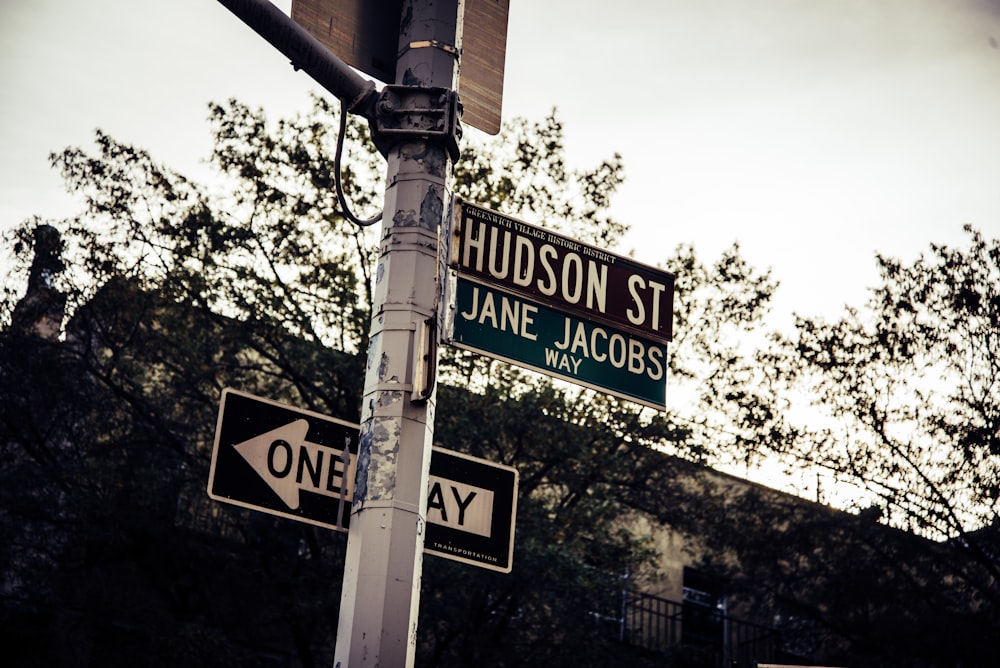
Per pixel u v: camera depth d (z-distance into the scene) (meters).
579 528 17.16
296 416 4.74
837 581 18.14
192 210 16.55
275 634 17.31
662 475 18.22
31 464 15.24
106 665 14.56
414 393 4.48
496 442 16.50
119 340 16.28
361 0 5.25
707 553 19.98
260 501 4.55
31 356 15.52
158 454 15.88
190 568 15.57
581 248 5.23
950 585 18.30
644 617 22.30
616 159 17.78
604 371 5.09
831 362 18.17
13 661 14.61
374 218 4.94
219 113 17.00
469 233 4.95
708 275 18.11
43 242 16.05
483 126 5.47
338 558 16.09
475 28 5.55
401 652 4.17
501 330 4.88
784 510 18.69
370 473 4.41
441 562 15.03
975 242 18.95
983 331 18.41
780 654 20.34
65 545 15.35
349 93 4.89
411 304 4.65
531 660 15.67
